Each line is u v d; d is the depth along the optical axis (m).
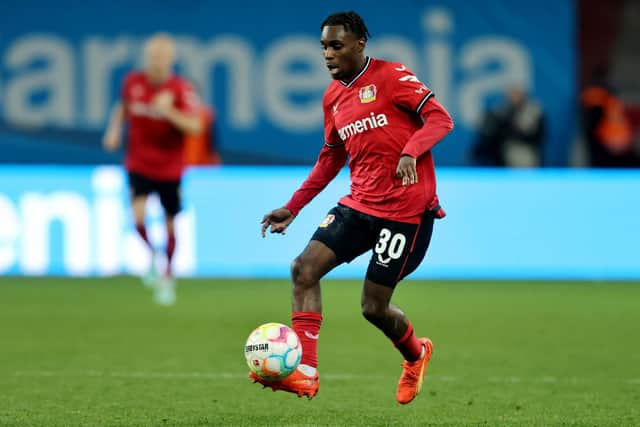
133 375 24.95
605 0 57.22
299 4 57.03
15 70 56.91
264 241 52.12
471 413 20.27
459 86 56.94
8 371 25.56
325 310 39.69
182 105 40.75
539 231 51.81
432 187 19.05
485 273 51.88
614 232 51.62
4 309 39.69
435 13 56.88
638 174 51.94
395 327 19.12
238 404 21.14
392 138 18.59
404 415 20.03
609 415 20.06
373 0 56.94
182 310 39.44
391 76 18.67
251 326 35.00
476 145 56.97
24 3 56.84
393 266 18.67
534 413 20.28
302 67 57.06
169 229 42.22
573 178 51.81
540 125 56.69
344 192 51.78
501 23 56.91
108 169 51.53
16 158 57.19
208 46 57.06
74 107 57.16
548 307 41.06
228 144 57.19
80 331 33.62
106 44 57.09
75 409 20.42
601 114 57.12
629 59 57.38
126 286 48.19
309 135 57.12
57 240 51.78
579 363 27.36
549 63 57.03
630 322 36.59
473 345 30.84
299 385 17.89
